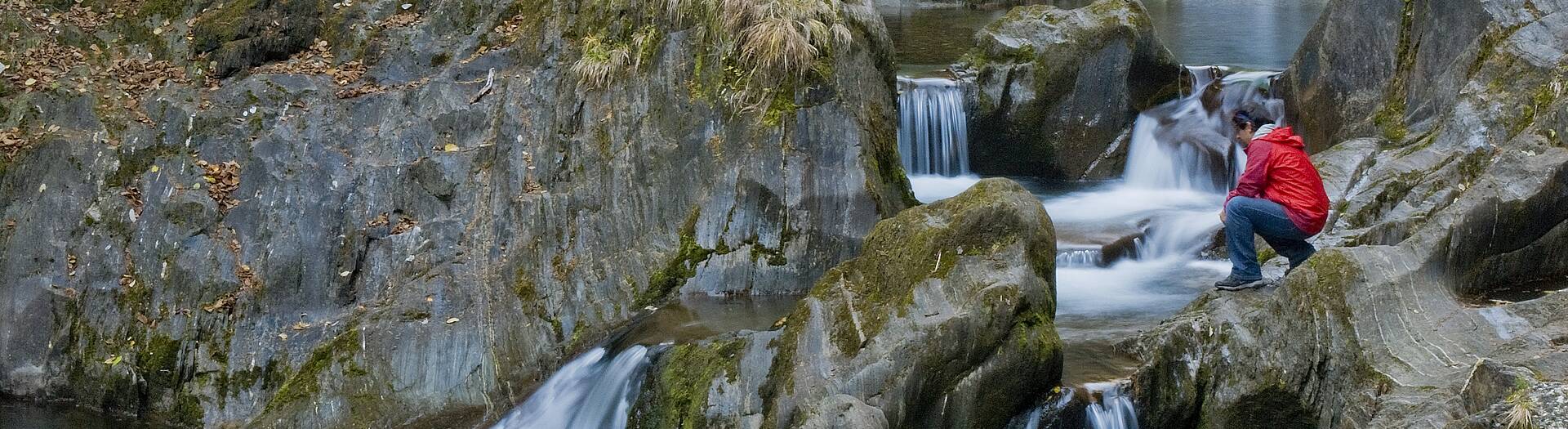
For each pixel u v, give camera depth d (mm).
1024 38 12242
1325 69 11375
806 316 6836
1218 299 7055
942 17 18484
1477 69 9516
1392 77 10648
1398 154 9242
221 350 8641
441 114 9805
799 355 6660
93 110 9875
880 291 6840
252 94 9984
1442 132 9156
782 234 8844
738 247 8844
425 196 9375
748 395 6734
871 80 9500
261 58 10484
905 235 6906
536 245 9000
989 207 6793
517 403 8125
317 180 9336
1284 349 6504
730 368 6914
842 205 8875
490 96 9930
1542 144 8008
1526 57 8992
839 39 9164
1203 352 6777
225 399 8477
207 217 9141
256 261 8984
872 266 6980
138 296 8953
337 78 10297
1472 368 5840
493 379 8359
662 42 9352
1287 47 15539
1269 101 12148
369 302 8898
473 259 9016
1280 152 7078
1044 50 12070
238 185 9359
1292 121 11914
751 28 8953
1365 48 10938
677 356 7285
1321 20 11484
